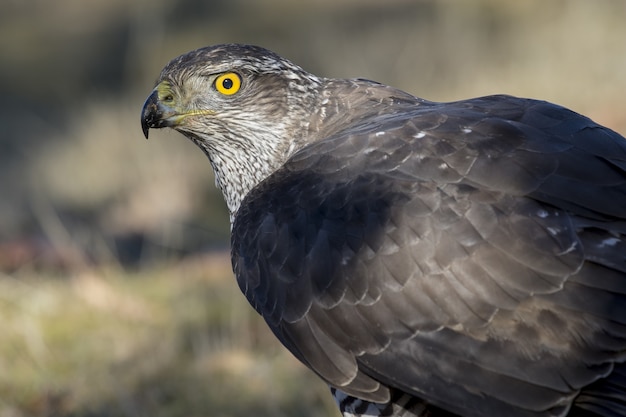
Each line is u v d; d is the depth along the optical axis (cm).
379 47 2658
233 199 992
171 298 1425
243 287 849
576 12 2455
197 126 969
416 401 809
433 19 2808
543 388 730
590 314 726
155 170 2077
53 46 3328
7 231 1903
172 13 3406
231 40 3098
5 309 1399
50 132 2620
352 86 956
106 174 2216
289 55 2805
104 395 1202
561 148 783
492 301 739
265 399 1173
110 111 2617
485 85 2184
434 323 752
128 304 1399
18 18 3606
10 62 3225
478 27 2664
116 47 3247
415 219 764
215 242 1716
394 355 766
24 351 1293
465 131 802
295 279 808
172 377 1227
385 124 839
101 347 1297
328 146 851
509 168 769
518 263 738
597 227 743
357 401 842
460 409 748
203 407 1168
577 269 732
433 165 784
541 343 731
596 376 723
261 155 961
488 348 739
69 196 2188
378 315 769
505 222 748
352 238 785
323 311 792
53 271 1564
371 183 797
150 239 1789
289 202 831
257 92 954
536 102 848
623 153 792
